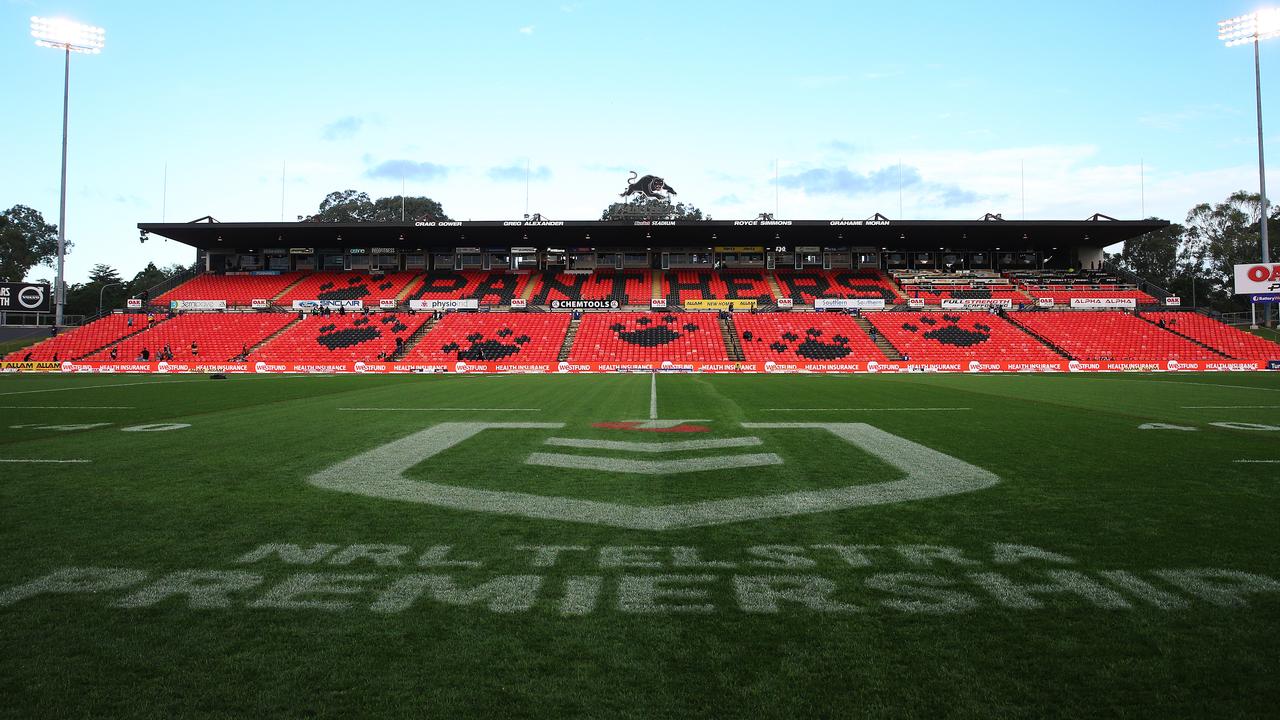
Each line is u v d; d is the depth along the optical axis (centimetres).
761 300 5231
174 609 440
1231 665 360
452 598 457
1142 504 709
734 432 1299
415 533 610
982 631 404
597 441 1184
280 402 1981
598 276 5650
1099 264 5634
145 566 523
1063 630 404
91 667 366
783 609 438
